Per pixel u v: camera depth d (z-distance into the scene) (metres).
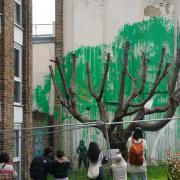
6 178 13.98
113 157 14.71
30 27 21.80
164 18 29.11
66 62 29.09
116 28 29.19
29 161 20.30
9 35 19.50
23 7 21.53
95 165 14.20
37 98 29.28
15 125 20.31
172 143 22.03
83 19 29.19
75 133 24.83
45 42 29.52
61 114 28.61
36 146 25.08
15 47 20.70
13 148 19.61
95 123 16.53
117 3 29.30
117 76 28.69
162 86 28.47
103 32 29.17
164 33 29.00
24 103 21.22
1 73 18.94
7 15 19.31
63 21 29.36
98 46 29.03
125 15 29.23
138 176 16.42
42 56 29.52
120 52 28.91
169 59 28.66
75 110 21.25
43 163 14.66
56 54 29.20
